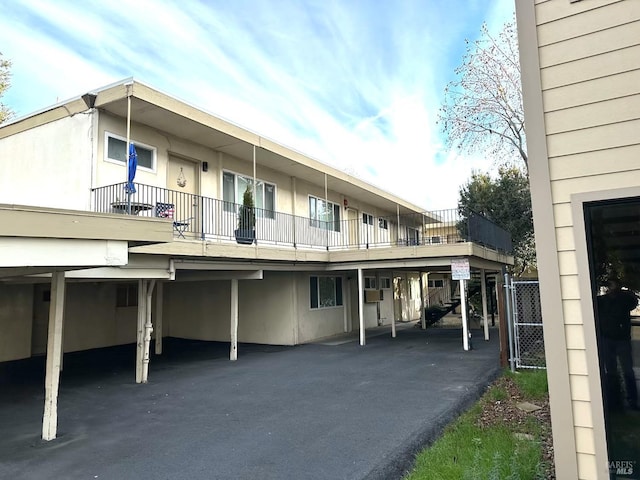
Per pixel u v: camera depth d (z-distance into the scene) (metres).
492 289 18.78
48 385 5.34
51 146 9.23
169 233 4.93
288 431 5.25
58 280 5.41
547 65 3.29
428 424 5.22
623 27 3.08
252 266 10.76
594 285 3.05
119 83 8.30
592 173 3.09
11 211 3.75
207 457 4.54
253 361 10.56
